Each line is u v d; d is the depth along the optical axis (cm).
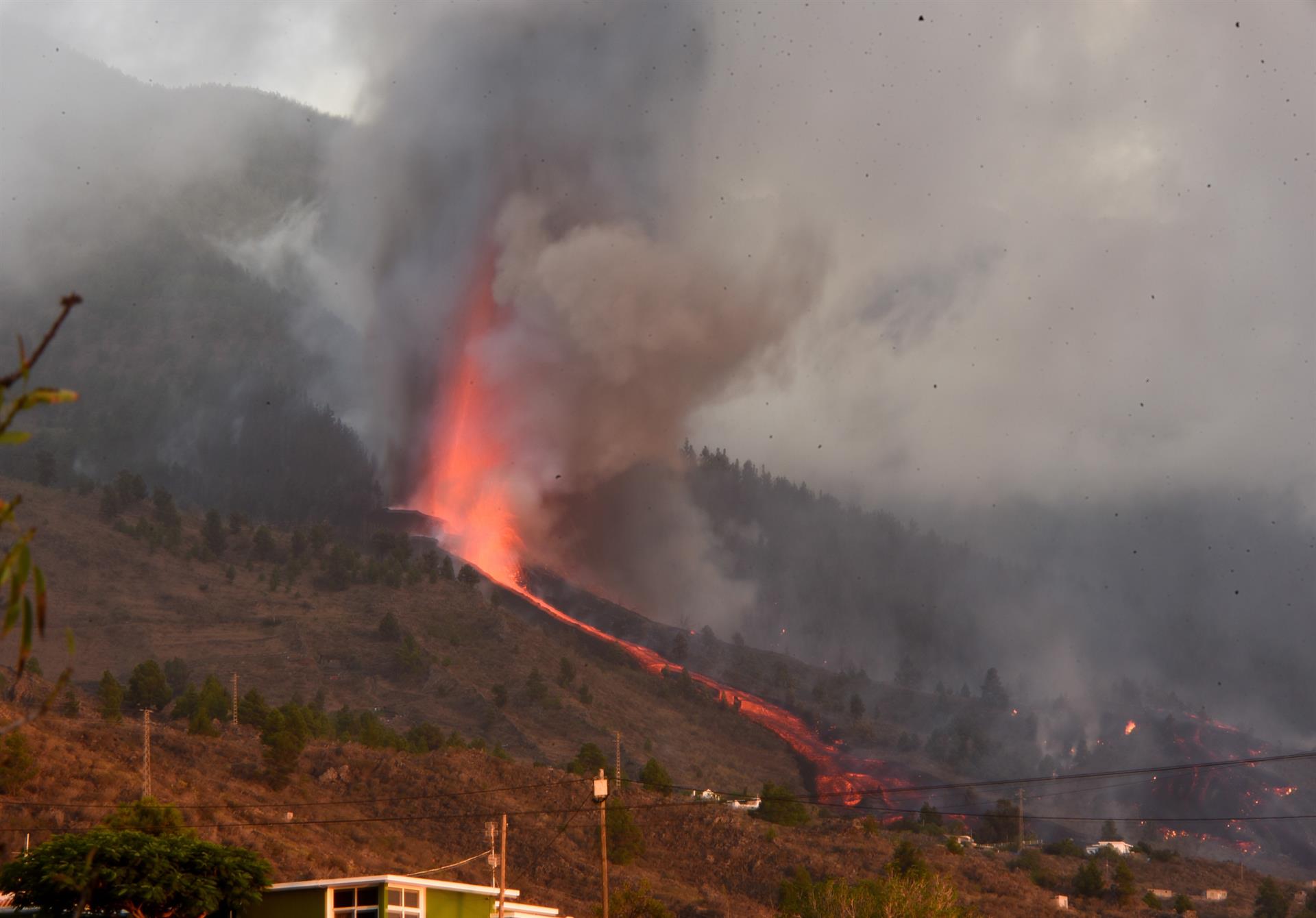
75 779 11762
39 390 987
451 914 5847
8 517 1020
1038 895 15212
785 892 11369
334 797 14925
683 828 15825
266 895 5497
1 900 5225
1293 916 16488
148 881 4725
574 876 13150
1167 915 15325
